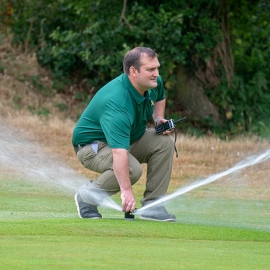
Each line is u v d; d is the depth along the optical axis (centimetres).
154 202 1862
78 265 1195
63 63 5188
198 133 4719
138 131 1839
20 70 5162
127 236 1541
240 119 4897
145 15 4662
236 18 5203
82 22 4941
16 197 2422
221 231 1655
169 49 4653
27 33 5384
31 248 1348
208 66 4906
